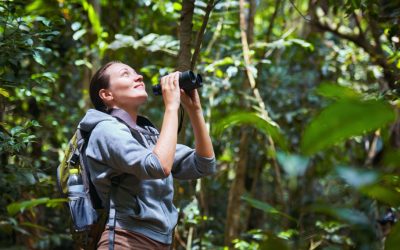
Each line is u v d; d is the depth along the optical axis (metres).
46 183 3.40
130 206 2.11
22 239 4.06
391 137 3.42
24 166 3.04
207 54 4.35
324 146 0.86
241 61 4.03
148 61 4.91
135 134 2.22
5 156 3.18
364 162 4.80
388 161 0.99
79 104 4.57
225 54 4.49
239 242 3.54
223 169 5.04
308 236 2.55
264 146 4.92
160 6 4.08
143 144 2.23
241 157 4.37
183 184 4.41
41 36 2.98
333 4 3.26
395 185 1.44
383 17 3.03
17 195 3.08
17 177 2.96
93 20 3.74
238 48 4.48
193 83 2.20
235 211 4.33
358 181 0.93
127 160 2.02
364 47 3.89
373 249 1.46
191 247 4.04
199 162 2.34
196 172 2.36
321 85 1.03
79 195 2.16
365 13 3.43
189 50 2.84
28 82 3.03
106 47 3.85
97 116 2.18
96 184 2.12
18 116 3.81
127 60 4.64
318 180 5.31
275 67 5.21
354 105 0.81
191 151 2.42
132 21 4.79
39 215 4.32
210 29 4.36
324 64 4.92
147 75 4.60
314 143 0.85
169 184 2.26
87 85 4.64
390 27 3.04
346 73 5.14
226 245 4.26
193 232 4.11
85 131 2.20
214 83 4.11
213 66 3.90
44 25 2.99
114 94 2.26
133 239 2.10
